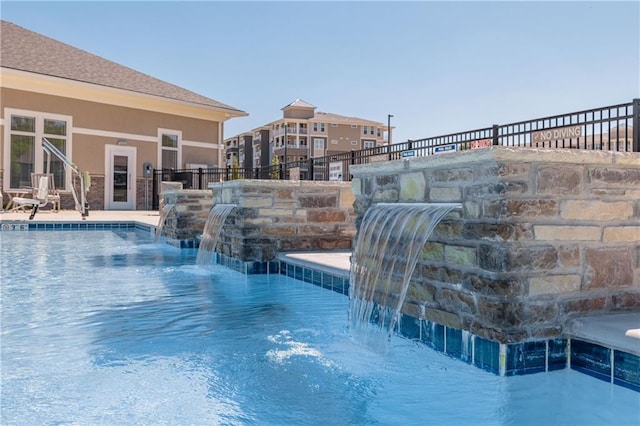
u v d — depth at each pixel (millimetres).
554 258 2889
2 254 8352
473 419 2340
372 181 4207
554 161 2879
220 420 2271
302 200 6594
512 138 5914
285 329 3900
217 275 6438
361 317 3969
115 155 19281
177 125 21203
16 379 2752
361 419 2316
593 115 4816
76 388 2631
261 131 63656
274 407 2438
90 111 18547
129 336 3641
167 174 20078
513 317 2783
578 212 2959
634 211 3146
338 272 5062
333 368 3020
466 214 3068
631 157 3096
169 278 6211
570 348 2922
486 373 2885
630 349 2553
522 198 2809
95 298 4973
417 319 3559
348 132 58812
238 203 6492
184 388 2660
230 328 3908
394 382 2807
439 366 3049
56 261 7637
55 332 3717
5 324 3932
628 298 3105
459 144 6762
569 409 2443
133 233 12453
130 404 2430
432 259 3402
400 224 3641
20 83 16703
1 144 16312
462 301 3105
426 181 3488
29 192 15859
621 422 2299
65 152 17969
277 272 6465
